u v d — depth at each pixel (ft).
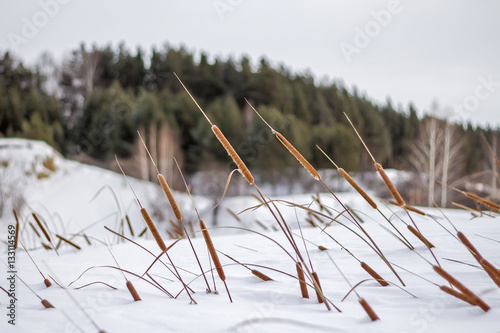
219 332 3.58
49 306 4.64
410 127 168.04
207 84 152.15
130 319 4.03
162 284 5.98
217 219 51.37
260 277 5.78
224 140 4.43
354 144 106.52
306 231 10.67
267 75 142.51
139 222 55.16
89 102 126.72
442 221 9.75
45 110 129.39
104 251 9.83
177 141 98.53
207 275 6.46
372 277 5.50
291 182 91.09
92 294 5.26
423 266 5.81
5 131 118.83
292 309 4.25
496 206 6.40
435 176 71.77
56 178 73.72
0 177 59.26
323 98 160.15
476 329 3.25
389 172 93.56
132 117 102.37
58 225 46.83
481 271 5.27
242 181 68.85
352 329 3.47
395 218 11.23
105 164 96.27
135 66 172.96
